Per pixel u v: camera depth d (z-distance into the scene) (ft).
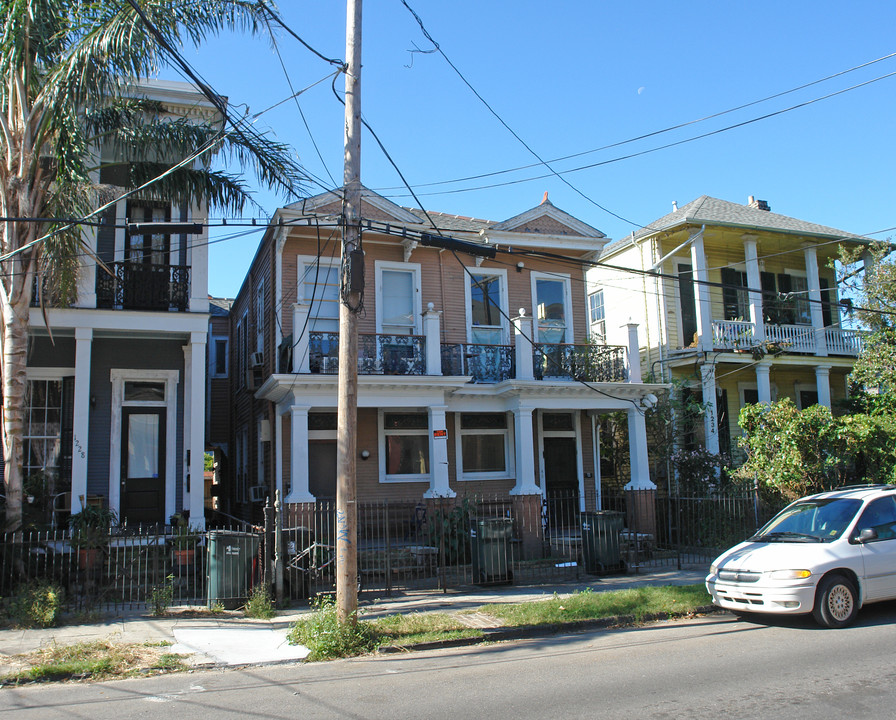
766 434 53.31
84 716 19.38
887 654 23.95
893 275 61.67
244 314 72.69
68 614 32.58
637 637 28.45
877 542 30.04
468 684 21.93
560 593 38.09
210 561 34.71
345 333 28.37
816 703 18.94
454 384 51.01
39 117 37.01
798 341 70.74
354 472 28.09
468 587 40.60
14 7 33.42
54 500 43.68
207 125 41.78
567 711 18.90
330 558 38.22
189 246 46.91
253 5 34.83
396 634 28.35
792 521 32.76
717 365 68.59
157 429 48.42
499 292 59.82
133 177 41.98
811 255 73.36
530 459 52.54
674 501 56.03
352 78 29.53
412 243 55.42
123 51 33.65
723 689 20.51
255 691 21.77
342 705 19.99
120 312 44.09
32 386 46.50
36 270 39.11
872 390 66.59
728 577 30.53
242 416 71.26
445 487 50.06
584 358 56.49
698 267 66.03
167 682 23.09
